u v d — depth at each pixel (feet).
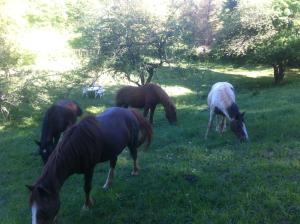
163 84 79.41
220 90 34.53
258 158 28.40
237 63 93.56
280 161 27.04
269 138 33.09
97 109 59.52
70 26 104.37
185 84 80.38
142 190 25.03
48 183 18.54
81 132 20.99
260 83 81.35
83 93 69.15
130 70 55.42
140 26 54.85
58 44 91.91
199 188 24.29
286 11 77.30
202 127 40.73
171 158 31.17
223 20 89.45
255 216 20.03
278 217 19.74
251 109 49.98
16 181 31.81
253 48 79.46
